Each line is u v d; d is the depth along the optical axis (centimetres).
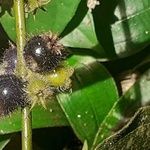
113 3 16
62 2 15
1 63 13
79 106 15
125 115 15
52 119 15
